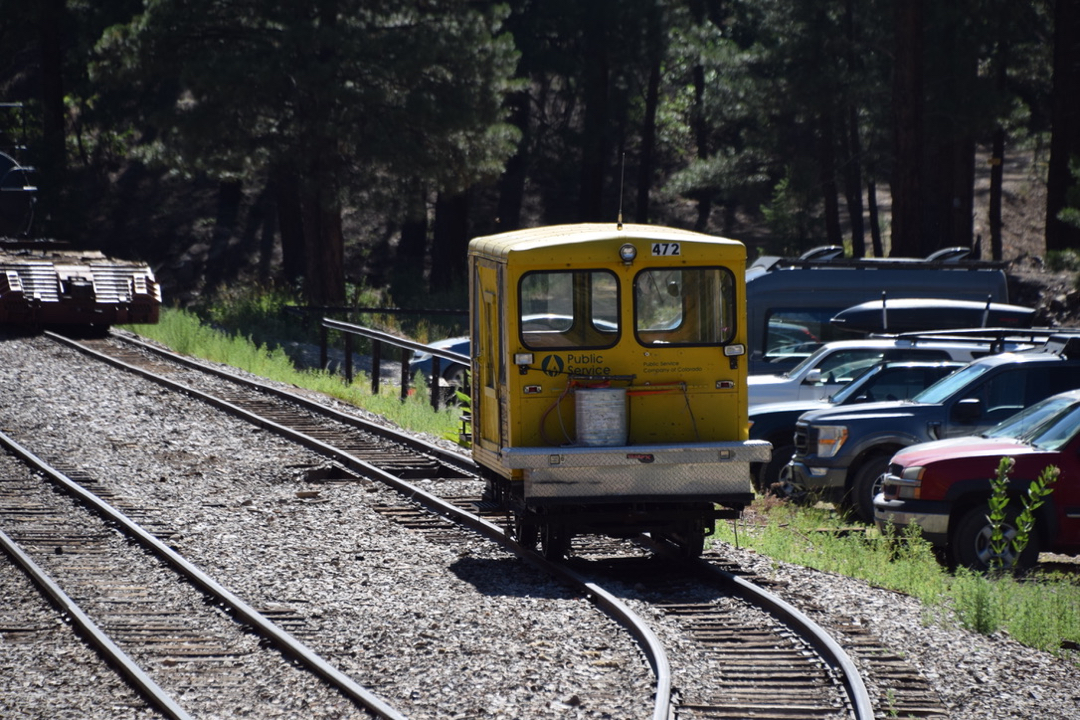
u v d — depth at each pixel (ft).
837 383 195.83
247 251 559.79
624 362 123.44
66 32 527.81
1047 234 416.46
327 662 91.66
